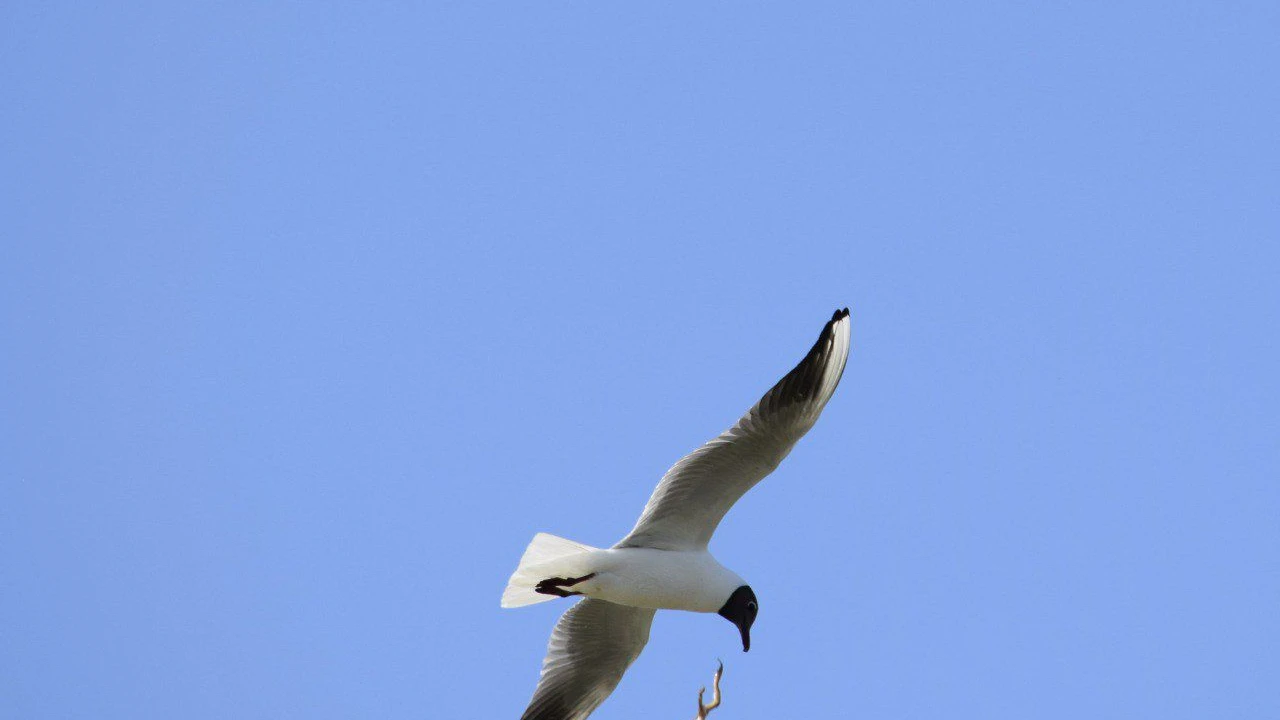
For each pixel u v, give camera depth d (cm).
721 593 1416
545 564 1395
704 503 1416
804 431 1351
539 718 1583
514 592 1472
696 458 1383
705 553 1435
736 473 1395
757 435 1362
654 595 1402
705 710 1339
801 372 1342
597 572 1393
